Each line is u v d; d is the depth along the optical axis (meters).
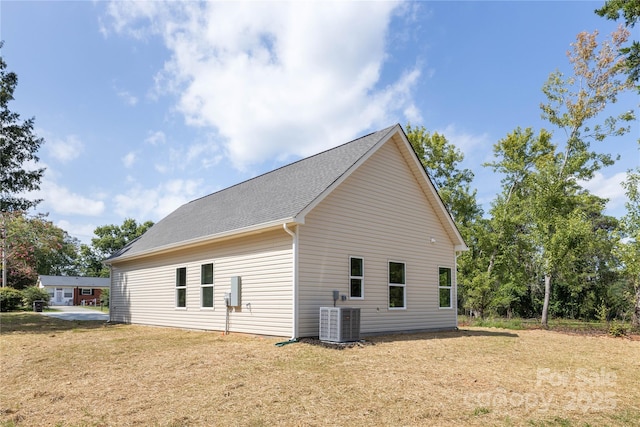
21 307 33.69
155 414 4.95
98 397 5.73
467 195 27.77
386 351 9.03
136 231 72.44
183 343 10.49
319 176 12.42
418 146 28.83
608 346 11.31
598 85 20.91
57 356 9.06
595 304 24.20
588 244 18.39
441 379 6.59
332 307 10.29
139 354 8.98
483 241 23.64
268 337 10.86
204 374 6.80
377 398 5.50
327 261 11.17
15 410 5.29
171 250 15.16
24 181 21.50
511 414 5.01
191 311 14.20
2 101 20.77
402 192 13.82
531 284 26.56
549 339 12.59
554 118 22.08
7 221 28.56
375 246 12.61
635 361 8.86
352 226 11.98
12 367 8.09
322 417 4.80
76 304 55.16
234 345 9.70
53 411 5.20
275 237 11.16
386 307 12.67
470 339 11.80
